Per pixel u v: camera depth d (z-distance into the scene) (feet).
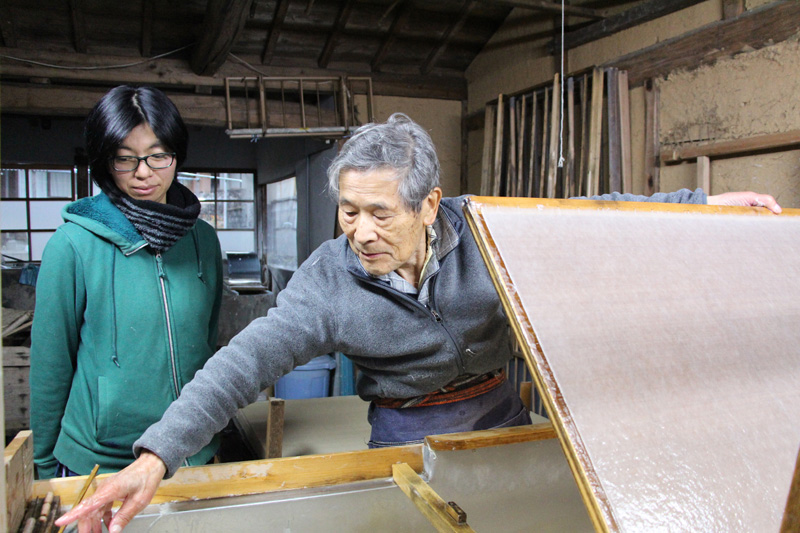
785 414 2.31
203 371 3.02
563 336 2.11
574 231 2.52
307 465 3.28
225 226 22.13
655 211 2.93
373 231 2.94
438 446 3.45
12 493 2.46
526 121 12.89
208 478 3.08
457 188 15.96
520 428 3.76
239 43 13.24
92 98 12.74
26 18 11.57
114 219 3.76
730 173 9.36
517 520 3.45
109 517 2.57
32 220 18.90
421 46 14.56
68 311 3.63
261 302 12.07
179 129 3.81
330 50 13.80
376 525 3.02
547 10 11.78
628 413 2.03
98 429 3.71
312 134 13.23
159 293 3.87
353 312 3.47
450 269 3.57
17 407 9.58
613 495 1.82
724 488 1.98
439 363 3.75
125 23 12.12
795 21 8.29
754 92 8.84
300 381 11.78
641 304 2.39
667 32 10.29
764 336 2.56
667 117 10.25
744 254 2.96
